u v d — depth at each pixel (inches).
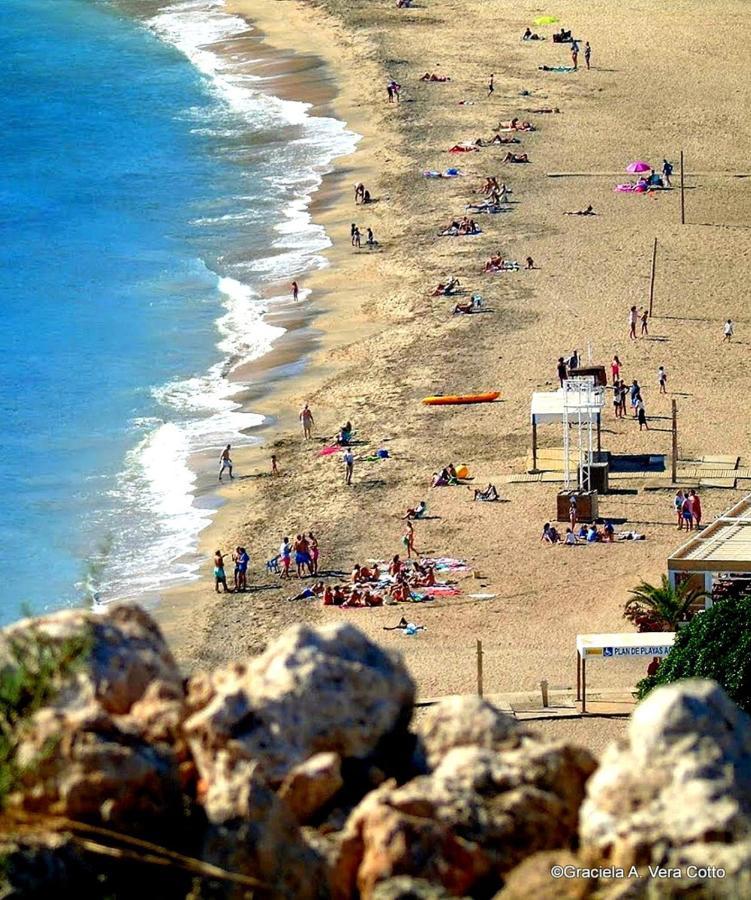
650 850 1075.3
